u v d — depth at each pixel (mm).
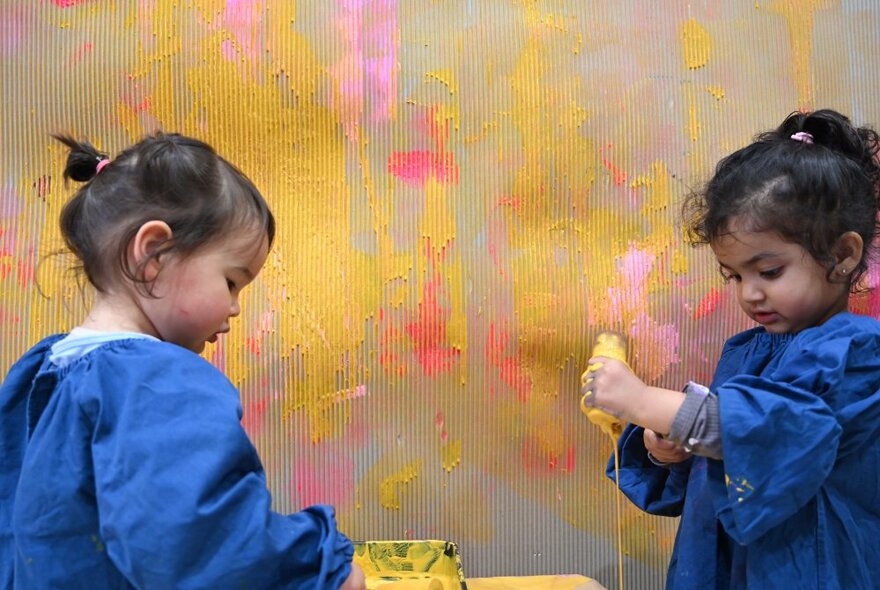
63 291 1128
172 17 1154
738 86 1236
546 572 1172
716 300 1197
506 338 1172
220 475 584
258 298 1135
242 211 717
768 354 855
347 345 1147
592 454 1183
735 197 809
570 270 1187
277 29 1167
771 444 710
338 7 1180
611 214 1203
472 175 1187
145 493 569
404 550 1056
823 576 744
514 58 1199
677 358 1191
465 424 1165
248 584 581
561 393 1180
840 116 875
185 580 564
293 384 1136
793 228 784
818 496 762
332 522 656
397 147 1181
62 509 616
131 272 680
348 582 647
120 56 1149
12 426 720
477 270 1175
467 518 1161
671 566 905
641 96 1215
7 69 1139
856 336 760
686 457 889
